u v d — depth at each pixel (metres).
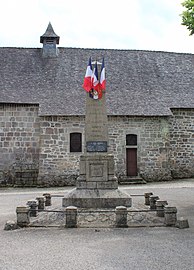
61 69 21.47
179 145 20.39
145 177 19.42
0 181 18.92
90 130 10.21
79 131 18.97
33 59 22.05
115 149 19.19
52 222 8.54
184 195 13.91
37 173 19.09
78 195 9.52
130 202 9.36
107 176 9.88
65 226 8.18
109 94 19.98
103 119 10.26
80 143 19.02
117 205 9.29
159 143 19.66
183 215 9.66
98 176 9.88
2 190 17.45
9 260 5.66
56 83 20.45
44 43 22.38
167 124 19.81
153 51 23.95
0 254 6.02
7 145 19.06
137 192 14.94
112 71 21.75
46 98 19.38
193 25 10.28
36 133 19.22
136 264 5.37
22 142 19.12
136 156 19.48
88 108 10.31
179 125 20.42
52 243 6.73
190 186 17.16
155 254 5.89
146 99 20.05
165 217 8.25
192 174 20.55
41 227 8.20
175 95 20.72
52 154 18.75
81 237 7.18
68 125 18.95
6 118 19.11
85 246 6.47
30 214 9.09
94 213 8.73
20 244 6.68
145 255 5.84
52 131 18.81
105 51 23.31
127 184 18.59
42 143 18.70
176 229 7.84
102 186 9.80
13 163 19.05
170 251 6.06
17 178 19.00
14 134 19.11
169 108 19.73
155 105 19.73
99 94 10.32
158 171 19.56
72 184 18.75
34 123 19.23
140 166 19.39
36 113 19.28
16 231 7.84
